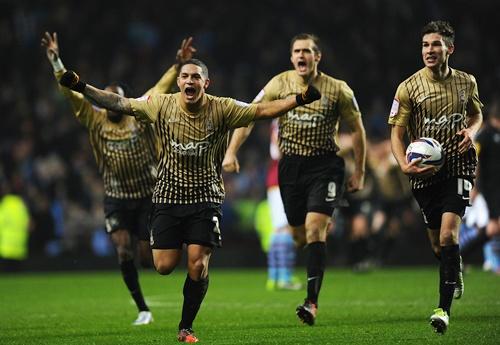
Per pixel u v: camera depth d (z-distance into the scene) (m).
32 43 62.09
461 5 64.88
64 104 58.31
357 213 41.22
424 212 19.30
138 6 65.81
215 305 26.09
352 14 64.81
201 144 17.30
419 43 63.47
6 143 55.34
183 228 17.64
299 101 16.98
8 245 45.03
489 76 58.19
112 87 21.33
